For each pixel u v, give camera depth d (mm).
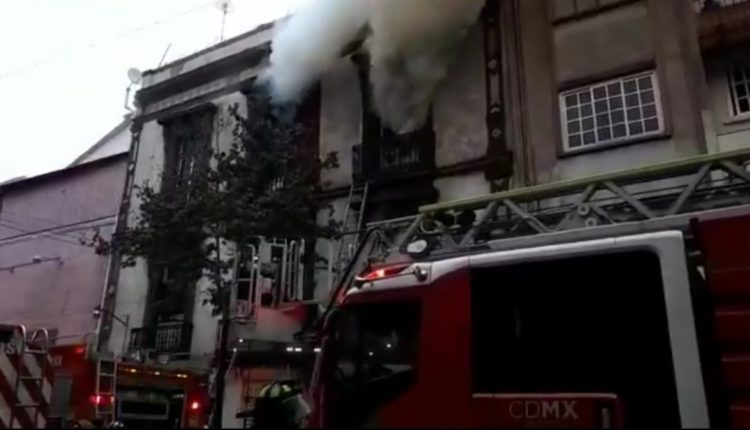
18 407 6879
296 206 15367
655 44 13719
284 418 7500
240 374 12688
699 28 13016
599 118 13984
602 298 5852
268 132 16641
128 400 11445
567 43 14898
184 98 21219
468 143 15555
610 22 14469
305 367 9734
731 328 5539
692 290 5906
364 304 6062
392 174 16203
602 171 13531
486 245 7750
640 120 13492
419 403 5539
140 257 18219
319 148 17875
